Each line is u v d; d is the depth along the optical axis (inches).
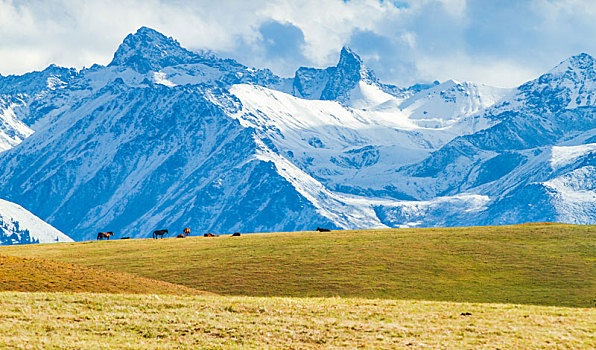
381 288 3144.7
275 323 1862.7
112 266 3752.5
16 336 1678.2
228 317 1911.9
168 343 1690.5
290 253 3892.7
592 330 1839.3
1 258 2778.1
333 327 1839.3
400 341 1729.8
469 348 1674.5
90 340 1688.0
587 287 3061.0
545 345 1701.5
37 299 2036.2
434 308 2092.8
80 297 2092.8
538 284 3139.8
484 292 3051.2
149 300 2089.1
